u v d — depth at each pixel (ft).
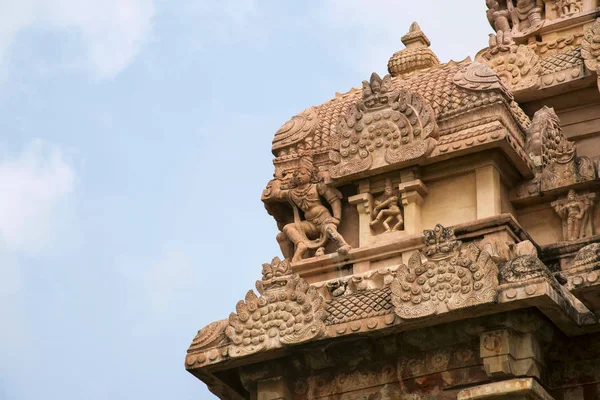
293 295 92.79
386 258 96.22
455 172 96.48
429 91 100.01
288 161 103.60
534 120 99.76
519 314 86.89
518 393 85.51
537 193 97.25
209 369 95.04
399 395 91.30
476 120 96.84
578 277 82.33
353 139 98.99
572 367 90.38
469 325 88.07
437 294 87.35
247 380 95.04
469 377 89.25
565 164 97.35
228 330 94.32
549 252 94.43
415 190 96.63
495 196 94.84
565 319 87.66
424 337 90.02
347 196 100.53
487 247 88.99
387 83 99.14
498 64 106.11
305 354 93.30
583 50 102.17
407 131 97.14
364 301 91.50
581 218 95.86
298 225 101.40
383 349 91.66
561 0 108.88
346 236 99.66
